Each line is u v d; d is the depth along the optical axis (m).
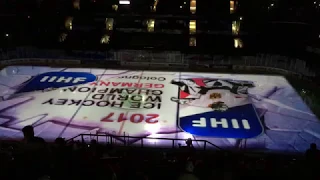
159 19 34.59
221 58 29.16
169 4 35.16
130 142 15.38
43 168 6.04
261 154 14.74
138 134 16.45
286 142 15.99
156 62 29.80
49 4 34.31
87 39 34.25
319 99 21.67
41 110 19.16
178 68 29.34
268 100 21.39
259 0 33.56
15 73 26.62
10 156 6.48
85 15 34.41
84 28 35.84
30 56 30.28
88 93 22.16
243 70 28.86
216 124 17.81
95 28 35.91
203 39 34.25
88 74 26.69
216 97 21.75
